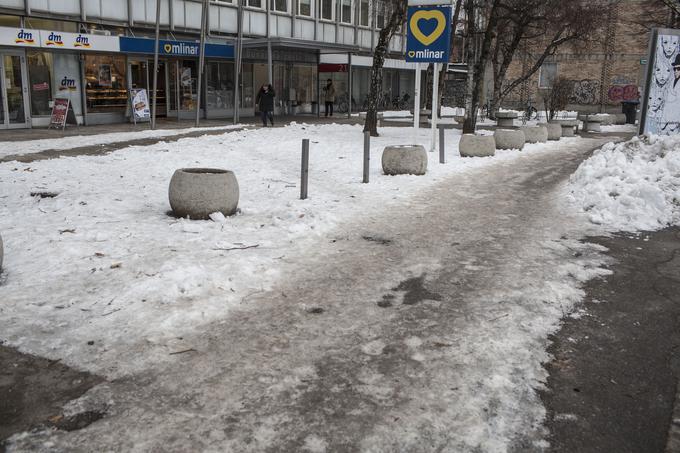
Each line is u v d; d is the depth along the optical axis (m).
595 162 12.07
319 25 34.88
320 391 3.73
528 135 21.67
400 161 12.61
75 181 10.84
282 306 5.15
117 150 15.45
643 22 37.38
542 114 42.97
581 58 47.66
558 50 48.09
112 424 3.32
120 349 4.24
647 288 5.87
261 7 30.80
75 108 23.08
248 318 4.87
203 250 6.61
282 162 14.38
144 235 7.16
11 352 4.14
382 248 7.09
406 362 4.15
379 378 3.91
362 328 4.73
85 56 23.14
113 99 24.59
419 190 11.13
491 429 3.35
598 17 29.09
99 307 4.94
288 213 8.52
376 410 3.52
